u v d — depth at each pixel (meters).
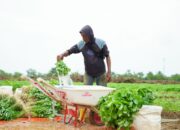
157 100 16.89
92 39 10.94
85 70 11.29
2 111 10.84
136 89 9.97
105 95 9.74
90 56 11.05
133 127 8.98
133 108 8.78
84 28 10.85
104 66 11.22
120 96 9.05
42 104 11.69
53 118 11.23
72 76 34.50
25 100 11.98
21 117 11.30
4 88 12.14
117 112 8.80
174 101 18.23
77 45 11.21
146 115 8.88
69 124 10.28
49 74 33.16
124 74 44.69
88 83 11.27
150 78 48.75
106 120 9.00
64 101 9.85
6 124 10.21
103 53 11.05
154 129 8.83
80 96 9.60
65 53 11.14
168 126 10.70
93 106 9.75
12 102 11.37
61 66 10.98
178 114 13.70
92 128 9.73
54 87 9.81
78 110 10.52
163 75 49.66
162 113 13.77
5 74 36.53
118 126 9.02
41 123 10.42
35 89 12.06
